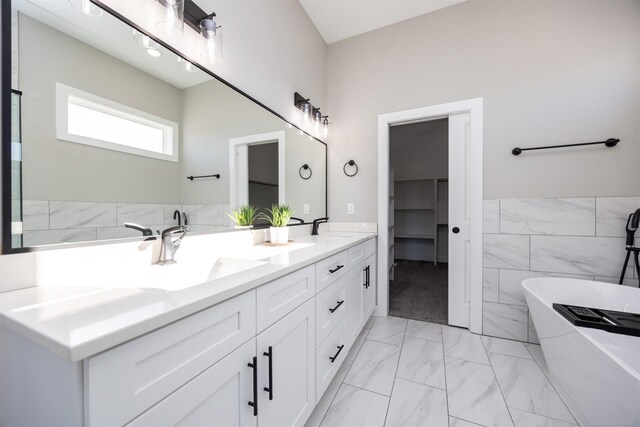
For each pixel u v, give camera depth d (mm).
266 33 1823
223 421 740
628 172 1774
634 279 1752
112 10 929
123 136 979
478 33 2176
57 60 803
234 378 778
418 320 2428
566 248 1913
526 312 2012
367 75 2619
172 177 1163
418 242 5262
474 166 2156
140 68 1035
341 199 2723
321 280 1339
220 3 1414
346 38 2723
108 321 518
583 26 1879
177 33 1179
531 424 1249
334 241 1871
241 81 1577
